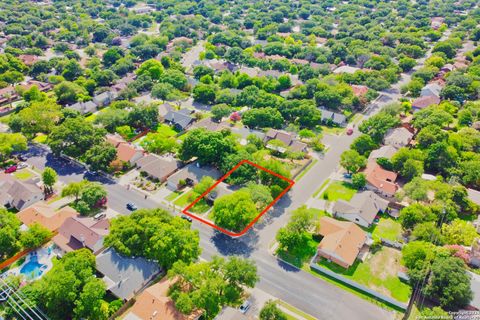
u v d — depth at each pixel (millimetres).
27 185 117188
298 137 156375
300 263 96625
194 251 90688
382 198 119250
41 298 79688
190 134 132875
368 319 82688
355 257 95375
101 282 81750
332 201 118812
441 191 112312
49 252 98188
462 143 140500
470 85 188750
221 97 181250
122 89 187250
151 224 91562
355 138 157250
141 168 132125
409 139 148750
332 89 181000
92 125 145875
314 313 83625
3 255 96062
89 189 111312
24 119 146750
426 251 90750
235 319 74938
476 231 104000
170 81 194875
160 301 79062
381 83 197750
